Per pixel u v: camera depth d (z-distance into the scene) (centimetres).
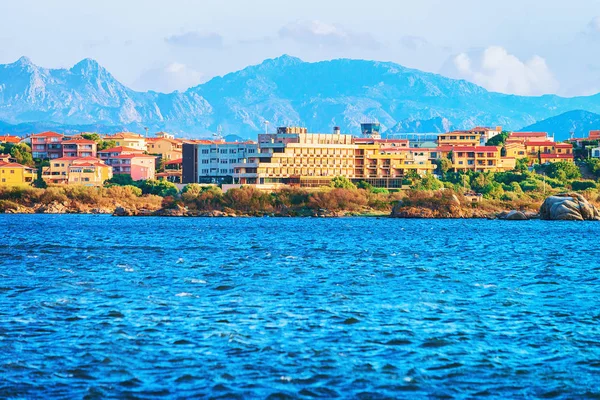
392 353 16375
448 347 16875
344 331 18162
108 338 17225
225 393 13975
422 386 14450
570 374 15188
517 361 15950
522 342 17362
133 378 14638
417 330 18338
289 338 17425
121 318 19238
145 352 16212
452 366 15575
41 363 15375
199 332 17850
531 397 14050
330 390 14200
